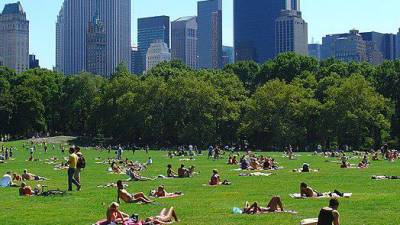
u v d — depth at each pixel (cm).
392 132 16512
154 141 17525
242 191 4784
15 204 4050
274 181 5666
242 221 3209
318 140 15625
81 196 4466
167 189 5019
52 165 8950
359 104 14662
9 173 6078
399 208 3619
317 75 18725
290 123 15200
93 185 5488
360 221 3172
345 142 15012
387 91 17238
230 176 6397
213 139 16388
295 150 15312
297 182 5522
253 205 3544
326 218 2622
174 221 3231
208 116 16212
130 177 5994
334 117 14638
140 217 3438
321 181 5591
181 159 10475
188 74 18625
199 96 16562
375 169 7225
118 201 4091
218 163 9112
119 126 17762
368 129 15175
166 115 16975
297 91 15625
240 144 16700
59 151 14138
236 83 18138
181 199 4275
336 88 14950
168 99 17100
